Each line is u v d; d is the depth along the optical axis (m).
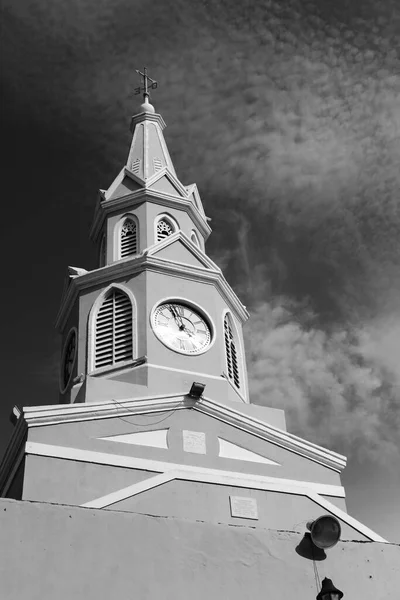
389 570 18.28
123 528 17.12
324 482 25.39
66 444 23.20
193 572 17.08
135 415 24.41
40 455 22.70
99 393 25.16
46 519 16.75
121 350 27.56
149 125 36.84
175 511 21.72
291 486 23.61
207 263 30.58
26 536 16.45
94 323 28.42
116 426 24.00
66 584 16.14
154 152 35.38
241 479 23.11
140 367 26.69
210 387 26.97
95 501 21.23
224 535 17.75
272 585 17.41
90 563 16.52
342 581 17.86
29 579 16.00
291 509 23.16
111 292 28.97
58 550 16.47
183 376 26.89
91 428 23.75
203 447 24.41
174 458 23.89
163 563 16.98
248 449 24.95
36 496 21.89
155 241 31.48
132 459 23.44
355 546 18.48
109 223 32.44
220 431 24.94
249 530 18.00
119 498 21.45
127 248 31.62
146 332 27.53
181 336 28.02
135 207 32.56
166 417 24.66
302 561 17.92
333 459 25.95
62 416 23.69
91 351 27.78
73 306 29.70
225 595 17.00
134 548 16.95
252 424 25.36
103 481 22.78
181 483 22.34
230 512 22.38
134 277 29.03
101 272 29.30
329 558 18.11
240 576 17.33
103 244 33.00
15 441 23.81
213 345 28.19
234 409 25.53
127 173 33.66
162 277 29.11
